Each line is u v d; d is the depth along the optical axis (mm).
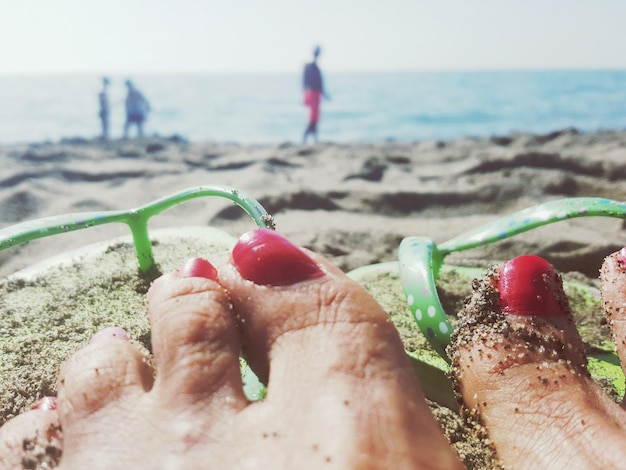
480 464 105
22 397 118
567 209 139
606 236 240
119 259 185
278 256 94
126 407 84
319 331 88
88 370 89
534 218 143
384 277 191
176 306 90
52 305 155
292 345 88
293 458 74
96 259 186
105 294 162
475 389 109
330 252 241
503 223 147
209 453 77
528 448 98
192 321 88
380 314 90
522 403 103
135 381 88
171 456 78
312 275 93
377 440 76
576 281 197
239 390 85
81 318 148
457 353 114
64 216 146
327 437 76
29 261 237
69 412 86
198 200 312
